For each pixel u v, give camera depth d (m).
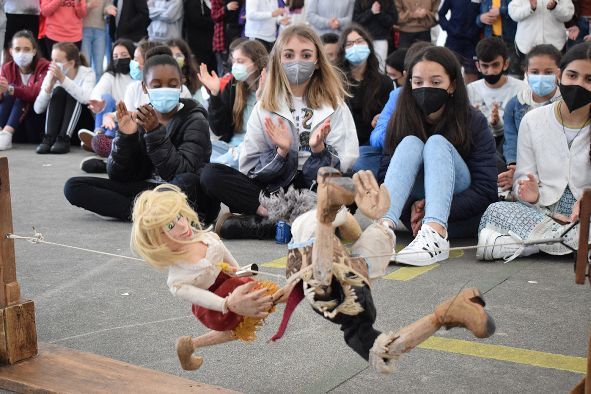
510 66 16.33
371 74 11.84
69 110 16.97
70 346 6.59
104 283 8.23
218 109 12.48
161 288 8.05
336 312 4.60
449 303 4.49
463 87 9.27
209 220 10.73
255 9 17.86
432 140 9.10
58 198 12.50
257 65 12.02
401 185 8.88
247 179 10.00
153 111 10.06
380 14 16.98
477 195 9.42
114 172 10.80
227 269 4.99
